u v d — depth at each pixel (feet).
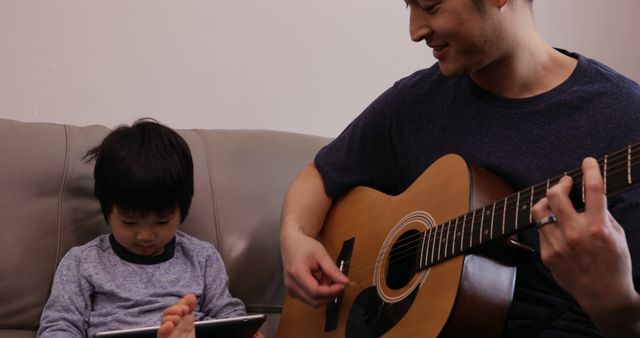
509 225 3.89
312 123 7.40
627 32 8.57
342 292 5.02
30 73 6.49
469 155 4.82
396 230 4.83
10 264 5.17
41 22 6.50
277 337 5.48
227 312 5.46
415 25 4.59
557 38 8.33
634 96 4.57
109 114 6.72
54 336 4.91
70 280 5.20
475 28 4.45
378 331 4.52
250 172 6.02
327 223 5.61
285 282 5.27
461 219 4.21
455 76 4.64
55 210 5.39
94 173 5.36
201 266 5.57
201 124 7.00
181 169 5.30
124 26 6.73
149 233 5.27
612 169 3.47
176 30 6.88
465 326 4.10
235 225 5.83
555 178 3.75
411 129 5.22
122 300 5.24
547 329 4.38
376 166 5.56
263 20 7.17
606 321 3.79
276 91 7.25
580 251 3.54
